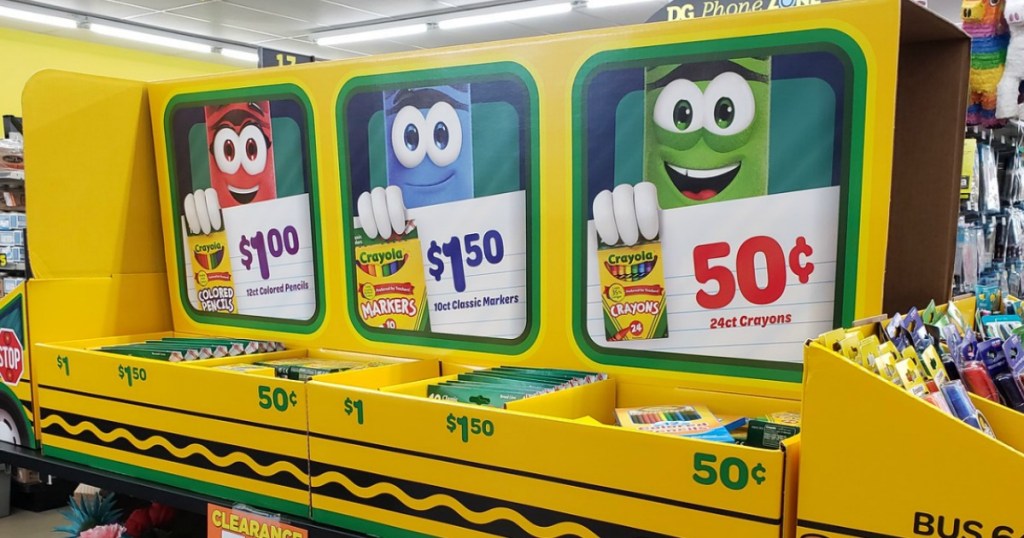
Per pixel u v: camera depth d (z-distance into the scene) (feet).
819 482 2.77
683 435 3.35
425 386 4.16
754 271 3.94
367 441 3.91
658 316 4.22
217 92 5.61
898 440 2.62
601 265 4.35
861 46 3.57
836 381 2.71
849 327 3.69
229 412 4.45
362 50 34.50
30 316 5.52
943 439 2.54
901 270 4.48
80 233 5.82
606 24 29.25
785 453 2.81
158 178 6.07
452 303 4.88
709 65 3.92
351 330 5.30
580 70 4.26
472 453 3.56
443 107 4.72
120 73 33.30
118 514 6.23
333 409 4.01
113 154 5.95
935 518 2.57
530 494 3.41
